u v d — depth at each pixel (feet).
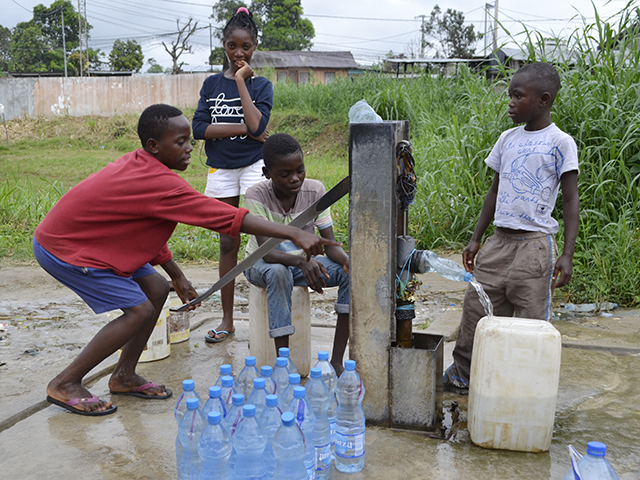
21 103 81.82
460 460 7.90
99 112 81.61
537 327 8.11
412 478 7.44
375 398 8.86
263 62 135.44
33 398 9.87
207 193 13.70
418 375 8.61
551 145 9.37
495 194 10.48
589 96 19.79
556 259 9.56
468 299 10.14
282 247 10.94
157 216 8.93
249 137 13.08
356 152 8.36
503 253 9.75
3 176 50.34
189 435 6.89
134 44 221.87
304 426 6.88
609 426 8.96
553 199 9.55
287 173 10.02
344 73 138.10
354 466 7.59
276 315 10.34
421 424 8.73
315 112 61.21
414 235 22.90
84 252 9.12
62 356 12.38
